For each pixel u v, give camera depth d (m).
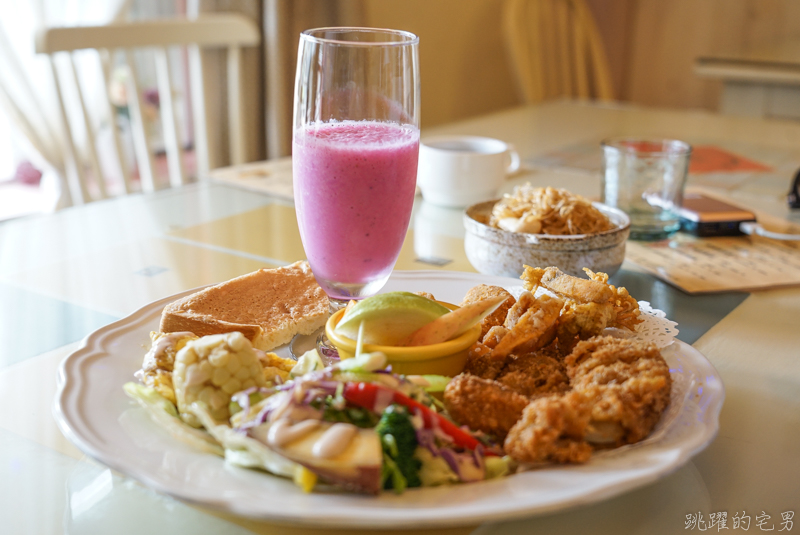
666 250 0.73
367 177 0.51
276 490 0.40
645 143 0.81
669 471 0.40
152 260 0.70
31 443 0.47
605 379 0.47
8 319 0.59
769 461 0.47
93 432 0.44
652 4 2.49
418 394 0.44
